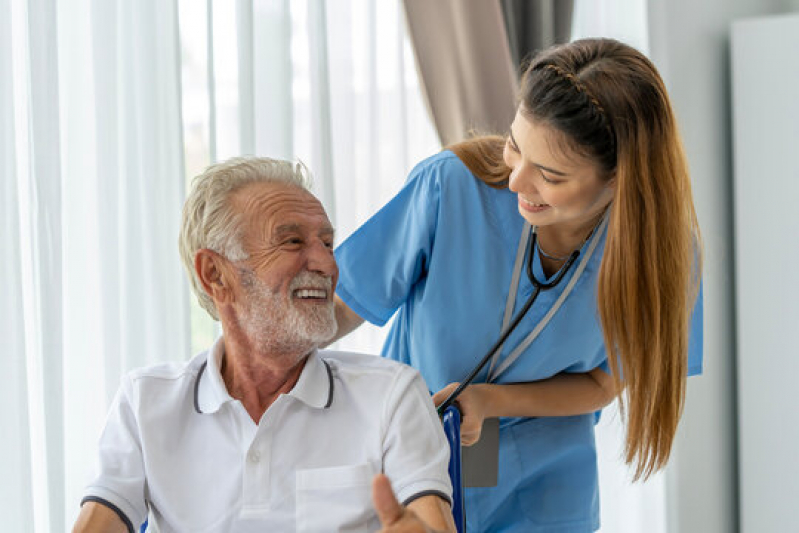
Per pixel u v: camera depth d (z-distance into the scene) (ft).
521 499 5.39
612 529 10.22
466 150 4.95
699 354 5.29
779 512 10.30
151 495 4.07
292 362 4.10
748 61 10.27
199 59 6.46
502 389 5.01
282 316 3.98
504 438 5.29
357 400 4.14
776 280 10.21
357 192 7.97
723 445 11.26
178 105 6.07
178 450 4.08
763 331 10.30
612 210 4.31
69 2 5.78
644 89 4.19
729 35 11.13
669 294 4.44
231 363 4.20
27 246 5.47
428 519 3.84
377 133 8.07
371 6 7.97
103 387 5.86
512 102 8.43
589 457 5.52
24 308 5.47
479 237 4.90
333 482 3.99
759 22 10.19
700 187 10.71
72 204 5.81
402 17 8.27
